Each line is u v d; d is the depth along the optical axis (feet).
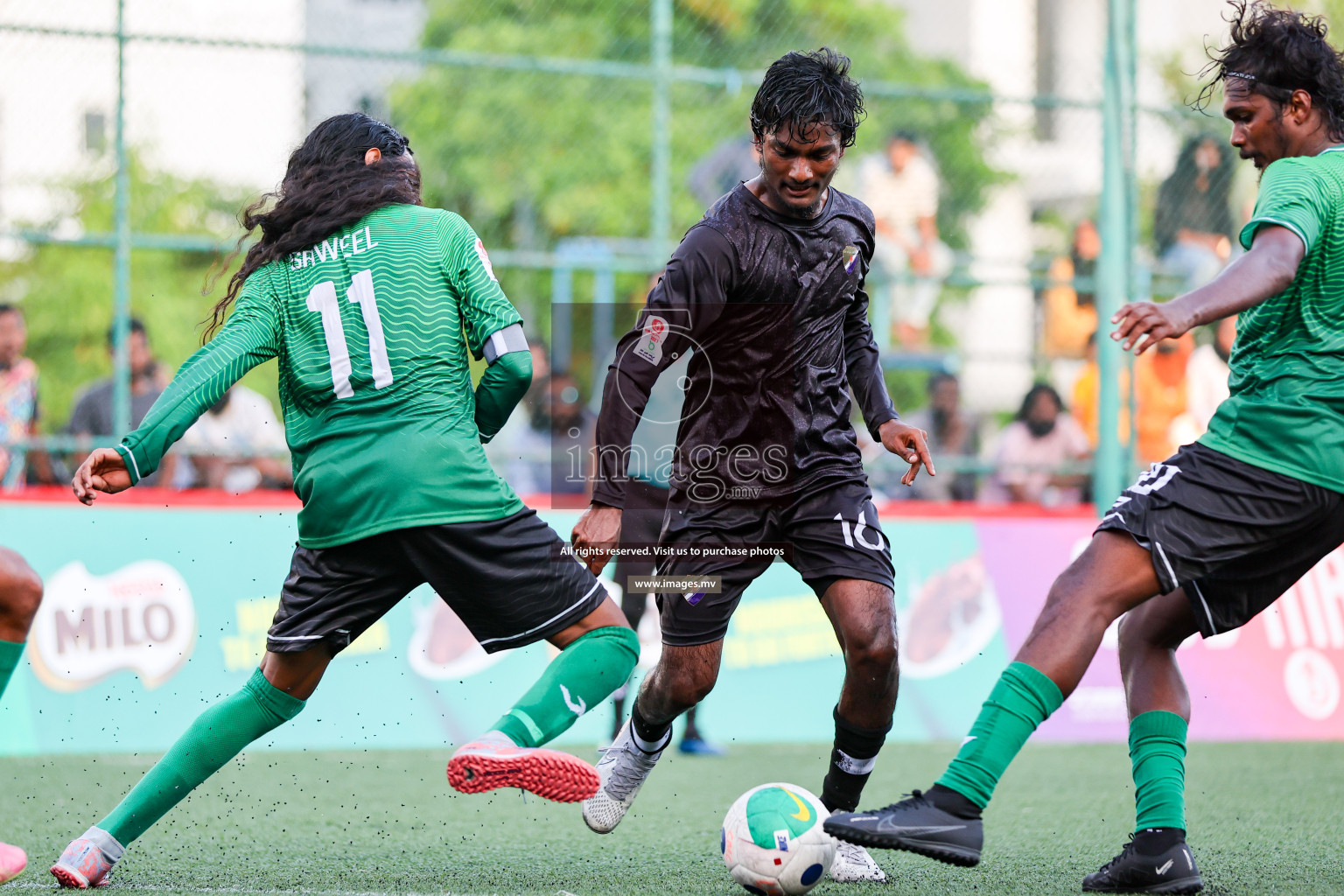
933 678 87.40
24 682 76.23
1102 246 97.71
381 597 39.70
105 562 78.38
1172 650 43.29
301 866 46.09
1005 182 122.42
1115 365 96.73
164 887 41.50
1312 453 37.52
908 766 75.51
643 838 53.11
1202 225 105.50
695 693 43.96
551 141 146.41
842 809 44.55
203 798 62.69
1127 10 97.86
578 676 38.50
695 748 79.87
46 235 85.71
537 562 38.42
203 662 79.20
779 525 43.50
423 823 56.39
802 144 40.19
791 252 42.39
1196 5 118.93
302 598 39.55
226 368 38.29
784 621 86.74
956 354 109.29
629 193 146.61
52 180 96.84
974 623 88.94
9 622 38.42
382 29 131.13
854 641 41.29
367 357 38.34
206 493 84.43
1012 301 124.16
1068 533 92.27
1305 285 37.68
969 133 120.67
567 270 95.81
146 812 40.88
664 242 95.25
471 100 144.46
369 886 42.42
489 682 82.53
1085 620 36.91
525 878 44.21
